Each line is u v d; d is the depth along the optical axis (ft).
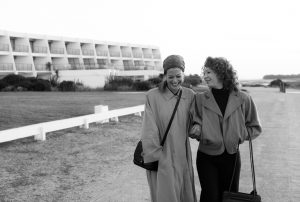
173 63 12.93
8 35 180.04
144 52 278.46
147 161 12.85
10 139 33.91
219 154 13.39
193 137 13.42
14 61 188.65
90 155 30.99
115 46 248.93
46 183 22.61
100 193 20.62
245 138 13.50
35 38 194.39
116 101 92.48
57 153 31.60
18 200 19.39
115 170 25.99
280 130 46.42
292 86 262.06
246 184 22.40
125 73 209.87
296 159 29.58
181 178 13.29
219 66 13.25
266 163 28.17
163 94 13.29
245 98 13.41
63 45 209.46
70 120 43.45
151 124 12.94
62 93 134.41
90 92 146.72
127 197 19.90
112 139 39.17
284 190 21.22
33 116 57.72
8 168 26.27
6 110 66.18
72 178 23.81
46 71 193.67
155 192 13.61
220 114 13.24
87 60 227.20
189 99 13.53
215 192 13.21
